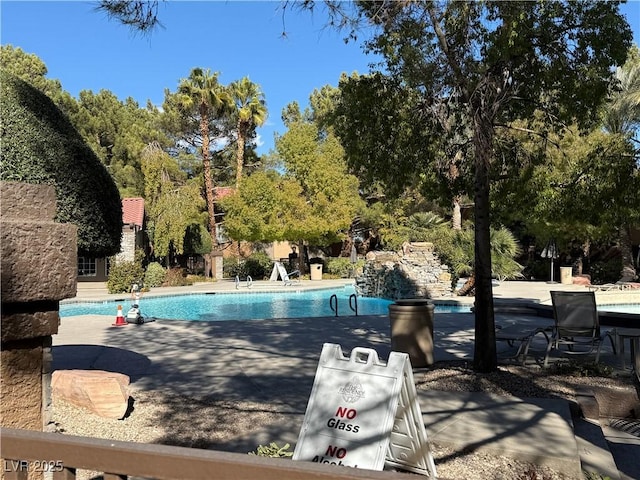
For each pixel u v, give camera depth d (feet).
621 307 59.82
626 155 24.53
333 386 10.59
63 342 31.45
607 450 15.16
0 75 15.69
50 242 9.17
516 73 23.44
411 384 10.17
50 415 9.72
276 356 27.22
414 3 21.80
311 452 10.11
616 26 21.70
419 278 64.59
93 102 123.75
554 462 13.12
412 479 4.20
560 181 26.13
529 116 26.30
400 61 23.97
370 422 9.89
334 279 103.19
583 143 37.91
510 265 81.30
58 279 9.27
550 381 21.04
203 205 113.60
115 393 16.57
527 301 52.80
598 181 24.58
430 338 24.07
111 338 33.17
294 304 68.18
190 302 70.54
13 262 8.61
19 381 9.16
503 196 26.99
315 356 27.14
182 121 127.03
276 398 19.25
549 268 98.68
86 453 4.97
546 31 21.84
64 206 15.78
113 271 76.07
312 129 100.99
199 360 26.20
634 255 101.60
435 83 23.22
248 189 95.71
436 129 26.53
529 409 17.08
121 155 118.52
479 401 18.06
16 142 15.03
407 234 94.17
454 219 90.12
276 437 15.15
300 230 95.66
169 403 18.57
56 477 5.17
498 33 21.48
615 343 26.35
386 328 37.06
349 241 120.78
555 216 26.53
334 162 98.22
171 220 93.45
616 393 19.29
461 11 22.36
